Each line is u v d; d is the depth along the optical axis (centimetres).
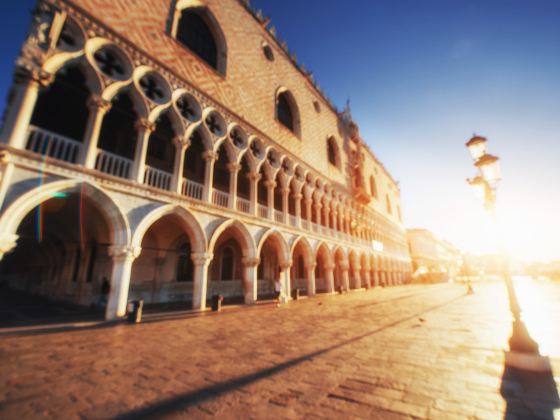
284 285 1770
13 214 724
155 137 1567
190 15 1638
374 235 3681
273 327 885
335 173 2928
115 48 1083
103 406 351
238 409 345
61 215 1143
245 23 2003
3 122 776
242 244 1559
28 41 828
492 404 356
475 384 421
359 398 376
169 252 1616
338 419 320
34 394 384
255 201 1667
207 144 1411
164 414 331
